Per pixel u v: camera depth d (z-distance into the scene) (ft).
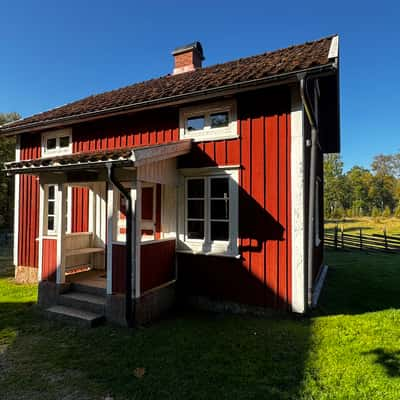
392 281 24.67
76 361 10.94
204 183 18.07
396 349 11.46
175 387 9.05
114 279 15.29
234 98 17.16
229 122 17.40
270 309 15.79
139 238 14.87
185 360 10.83
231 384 9.15
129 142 20.99
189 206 18.63
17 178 26.96
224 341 12.51
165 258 17.33
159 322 15.30
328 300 18.71
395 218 124.47
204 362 10.64
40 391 9.01
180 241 18.52
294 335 12.93
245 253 16.60
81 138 23.26
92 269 22.04
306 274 15.81
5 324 15.07
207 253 17.58
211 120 18.12
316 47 19.38
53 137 24.98
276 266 15.74
